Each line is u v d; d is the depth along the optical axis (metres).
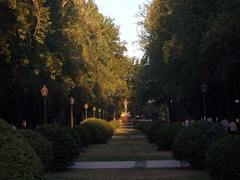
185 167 25.88
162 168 26.05
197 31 34.06
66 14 45.97
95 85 67.19
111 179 21.38
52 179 21.33
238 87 43.75
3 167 11.16
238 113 47.88
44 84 41.50
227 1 26.95
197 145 23.81
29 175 11.22
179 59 40.81
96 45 68.25
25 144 12.04
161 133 40.53
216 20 28.05
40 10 29.48
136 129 120.50
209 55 34.62
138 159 31.91
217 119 47.81
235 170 17.12
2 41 27.06
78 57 50.03
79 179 21.52
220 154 17.62
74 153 25.27
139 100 72.00
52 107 53.31
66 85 46.59
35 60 32.53
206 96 50.72
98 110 95.56
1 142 11.73
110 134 64.88
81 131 45.94
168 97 68.25
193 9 33.38
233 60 32.69
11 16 26.84
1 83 36.47
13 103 46.66
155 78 55.81
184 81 45.78
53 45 40.75
